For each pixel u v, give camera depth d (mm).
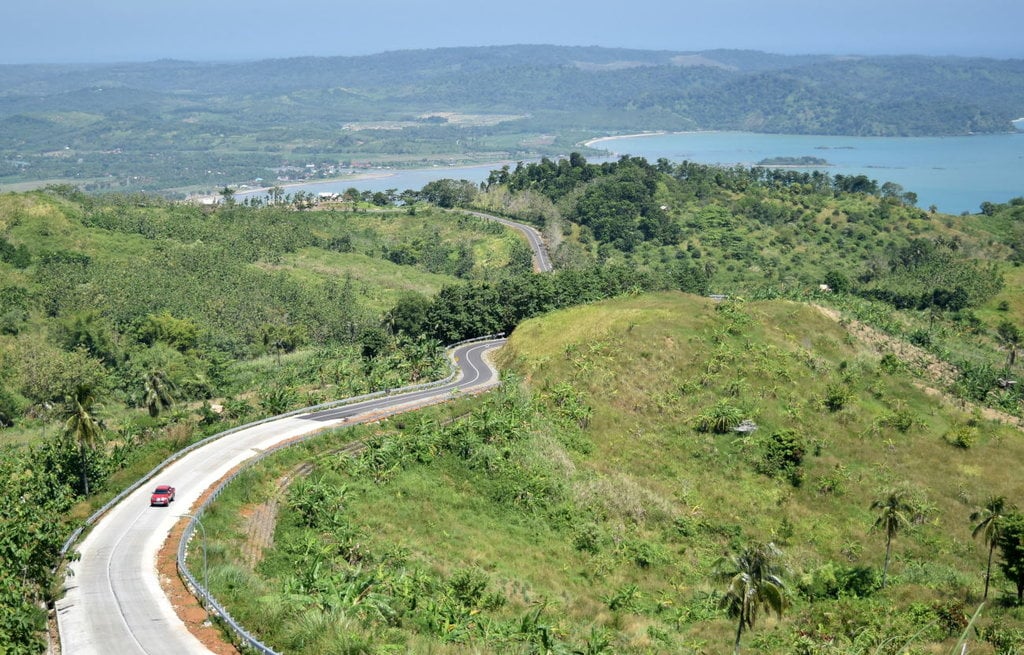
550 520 84250
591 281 174125
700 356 117688
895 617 73812
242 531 67000
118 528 65375
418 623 56438
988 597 80312
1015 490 99625
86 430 77875
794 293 169625
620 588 74812
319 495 73812
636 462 99062
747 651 66312
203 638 47875
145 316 191250
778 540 87875
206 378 147375
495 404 103188
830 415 110375
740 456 101375
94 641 47375
